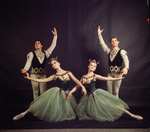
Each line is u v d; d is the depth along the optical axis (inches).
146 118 109.5
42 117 104.6
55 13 132.3
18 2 131.2
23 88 133.2
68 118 108.3
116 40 120.2
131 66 134.0
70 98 110.9
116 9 132.0
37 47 120.9
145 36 132.8
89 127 96.2
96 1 132.0
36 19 131.7
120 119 109.0
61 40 132.5
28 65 117.9
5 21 131.1
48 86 132.8
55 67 110.7
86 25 132.2
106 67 132.8
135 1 132.0
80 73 133.6
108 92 111.0
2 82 132.5
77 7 132.2
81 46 132.9
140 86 134.8
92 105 105.7
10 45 131.8
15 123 102.7
